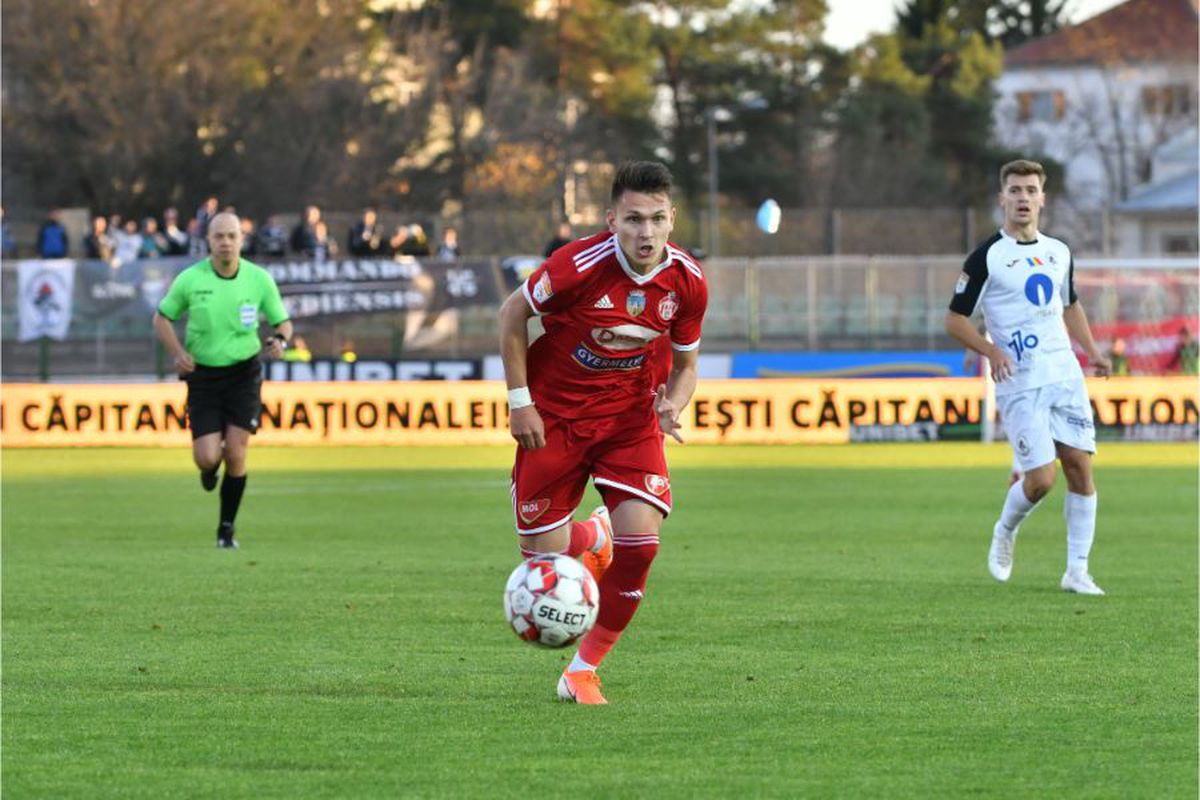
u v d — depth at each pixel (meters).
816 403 79.62
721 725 19.31
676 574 33.56
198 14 156.88
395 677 22.30
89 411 78.25
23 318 91.12
